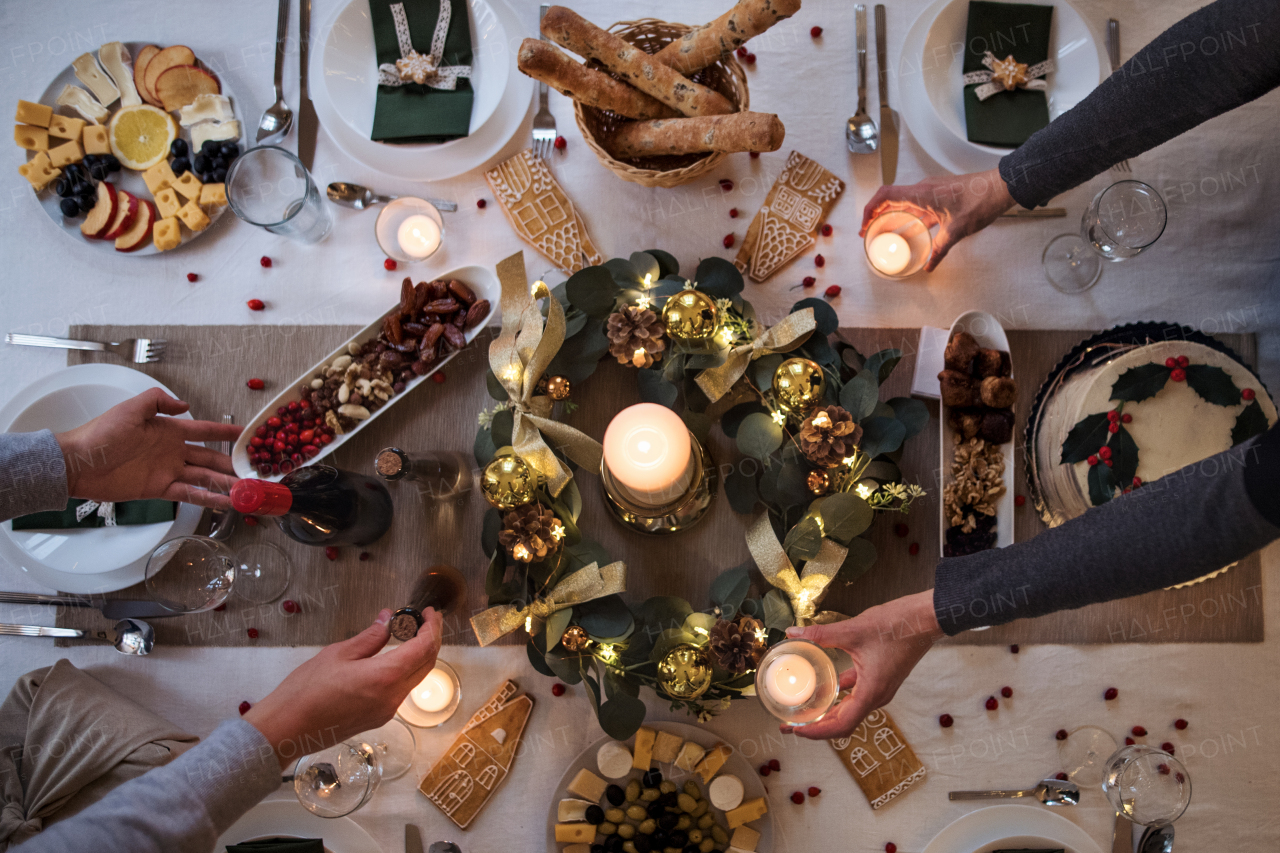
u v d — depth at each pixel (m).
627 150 1.28
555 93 1.37
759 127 1.15
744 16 1.17
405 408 1.32
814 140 1.38
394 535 1.31
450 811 1.28
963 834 1.26
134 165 1.35
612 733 1.14
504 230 1.37
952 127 1.32
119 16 1.38
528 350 1.16
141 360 1.34
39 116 1.33
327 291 1.36
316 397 1.28
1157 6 1.37
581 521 1.27
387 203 1.36
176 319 1.35
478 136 1.34
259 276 1.36
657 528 1.25
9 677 1.30
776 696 1.08
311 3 1.38
